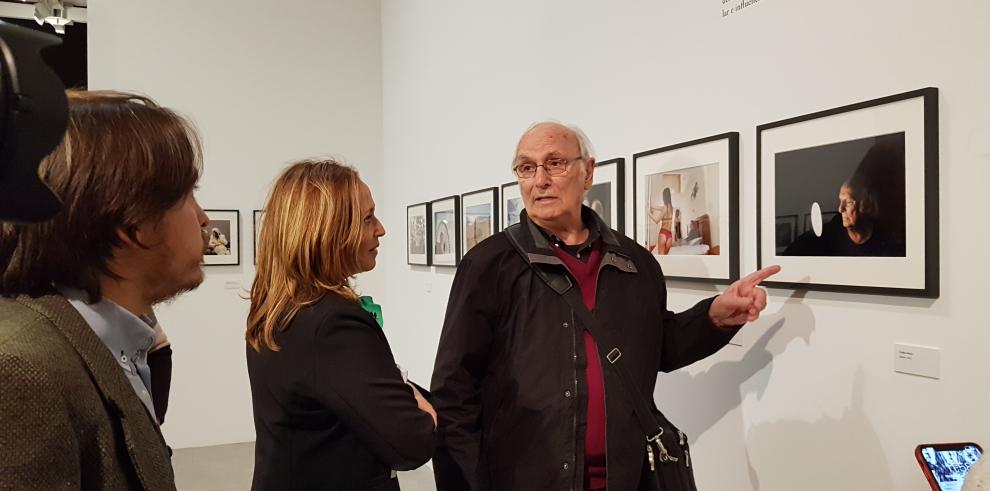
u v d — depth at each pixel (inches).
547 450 63.8
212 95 205.5
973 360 55.4
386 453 50.3
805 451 71.1
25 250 26.7
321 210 52.4
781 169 72.6
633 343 67.2
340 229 53.3
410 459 50.9
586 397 64.4
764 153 74.7
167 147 29.2
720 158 80.7
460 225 160.7
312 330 49.8
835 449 67.7
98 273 28.7
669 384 93.2
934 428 58.5
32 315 26.2
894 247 60.6
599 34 105.9
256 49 210.8
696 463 87.8
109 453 27.0
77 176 26.7
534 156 70.9
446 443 66.7
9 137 19.0
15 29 20.1
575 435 63.6
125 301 30.8
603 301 68.0
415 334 197.6
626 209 100.3
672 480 65.2
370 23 226.2
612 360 65.3
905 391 61.0
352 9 223.6
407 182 202.1
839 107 65.7
